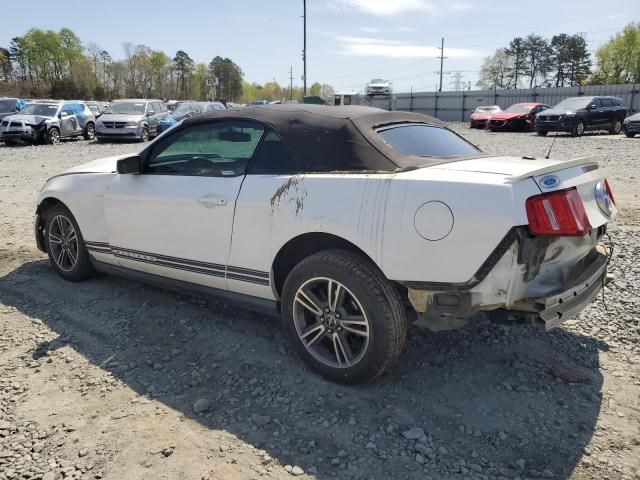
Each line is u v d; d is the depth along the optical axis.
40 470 2.49
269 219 3.30
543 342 3.73
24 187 10.35
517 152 15.37
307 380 3.26
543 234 2.65
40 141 21.09
